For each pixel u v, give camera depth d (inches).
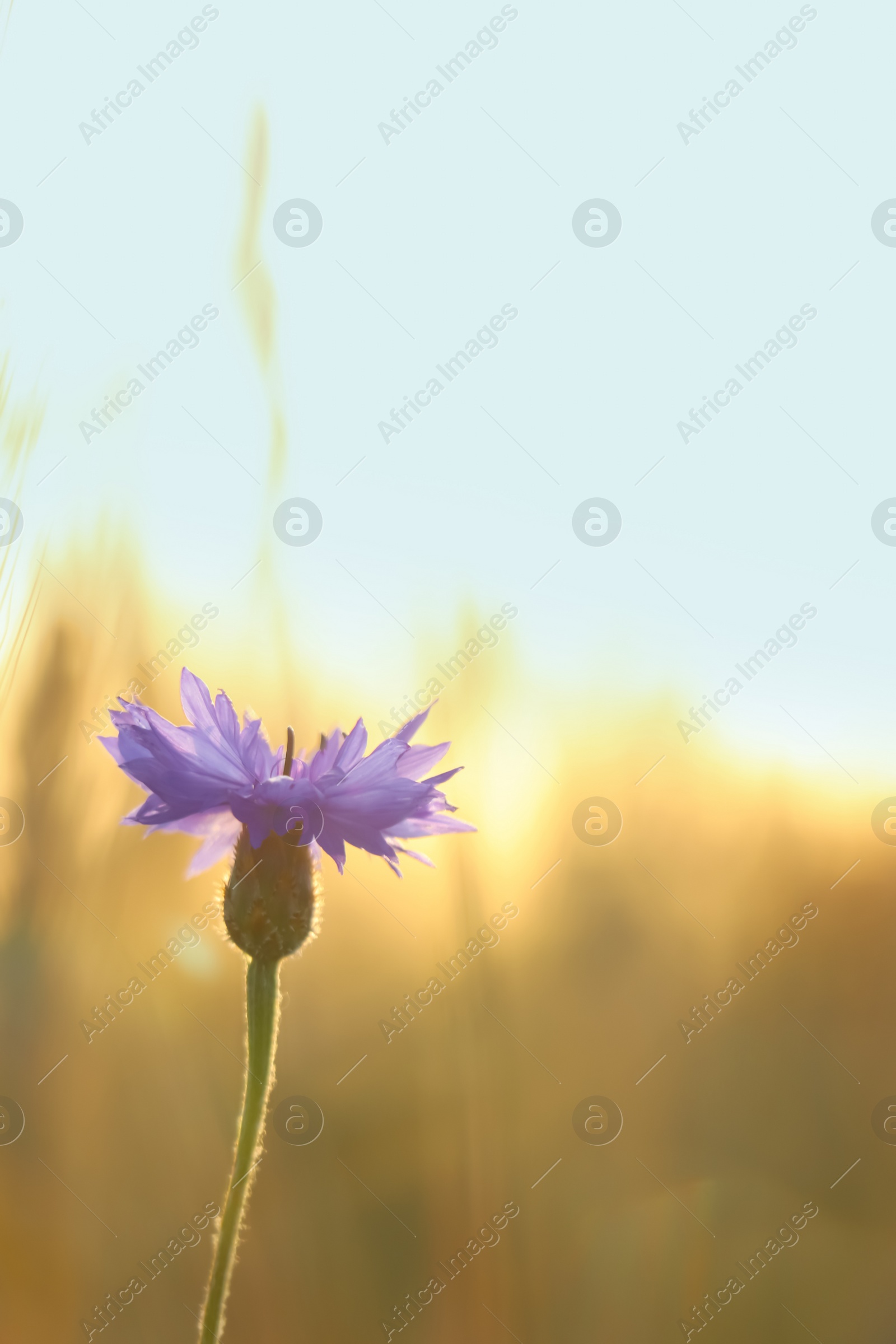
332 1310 21.4
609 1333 21.3
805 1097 22.6
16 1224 21.0
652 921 23.6
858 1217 22.2
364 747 19.4
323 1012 23.1
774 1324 21.4
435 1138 21.6
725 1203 22.0
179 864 22.1
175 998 22.2
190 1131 21.9
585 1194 22.0
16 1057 21.1
